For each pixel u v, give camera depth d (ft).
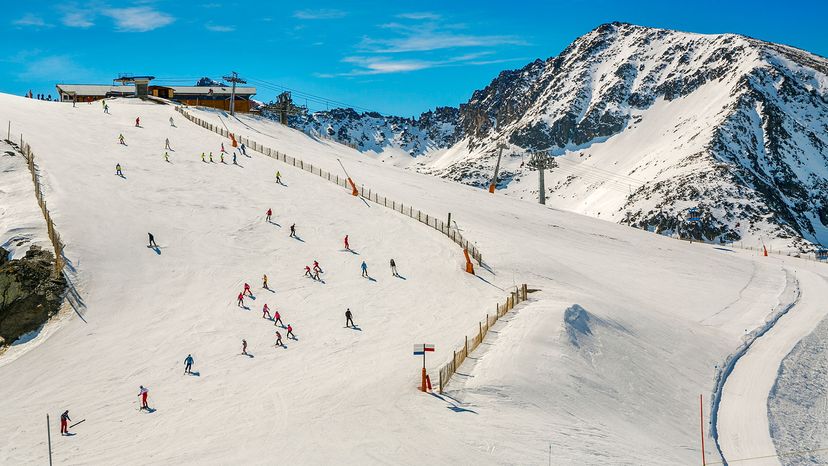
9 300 182.60
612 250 338.13
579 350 175.32
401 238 257.96
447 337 176.96
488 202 384.06
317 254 234.79
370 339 176.35
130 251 214.69
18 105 358.02
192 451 119.24
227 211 255.70
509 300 202.08
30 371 157.48
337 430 125.49
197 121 376.07
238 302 195.52
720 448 149.38
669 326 226.79
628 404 156.87
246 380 151.84
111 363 160.76
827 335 245.24
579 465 118.42
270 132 446.60
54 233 206.18
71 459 119.34
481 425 128.88
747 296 295.69
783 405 179.32
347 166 381.60
